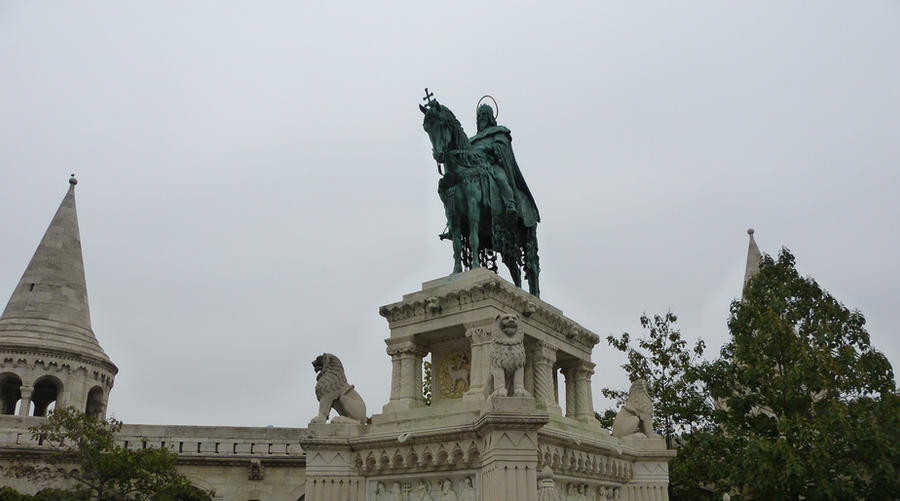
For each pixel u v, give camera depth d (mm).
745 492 28641
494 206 17969
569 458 15125
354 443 15859
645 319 35031
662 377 33125
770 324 25047
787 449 21797
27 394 44719
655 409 31391
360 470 15727
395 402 16297
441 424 14680
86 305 52250
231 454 42812
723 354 27844
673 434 32031
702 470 27688
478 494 13773
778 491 23172
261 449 43344
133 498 35375
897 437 21672
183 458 41781
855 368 24094
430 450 14578
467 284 16359
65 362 46844
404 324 17047
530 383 16875
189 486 36625
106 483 34688
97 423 37375
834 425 22109
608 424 34656
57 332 48031
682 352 33438
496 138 19375
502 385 13430
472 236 17469
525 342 17078
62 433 36312
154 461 34719
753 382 25250
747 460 22656
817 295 26172
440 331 16562
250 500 42156
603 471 16609
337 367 17047
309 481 15664
